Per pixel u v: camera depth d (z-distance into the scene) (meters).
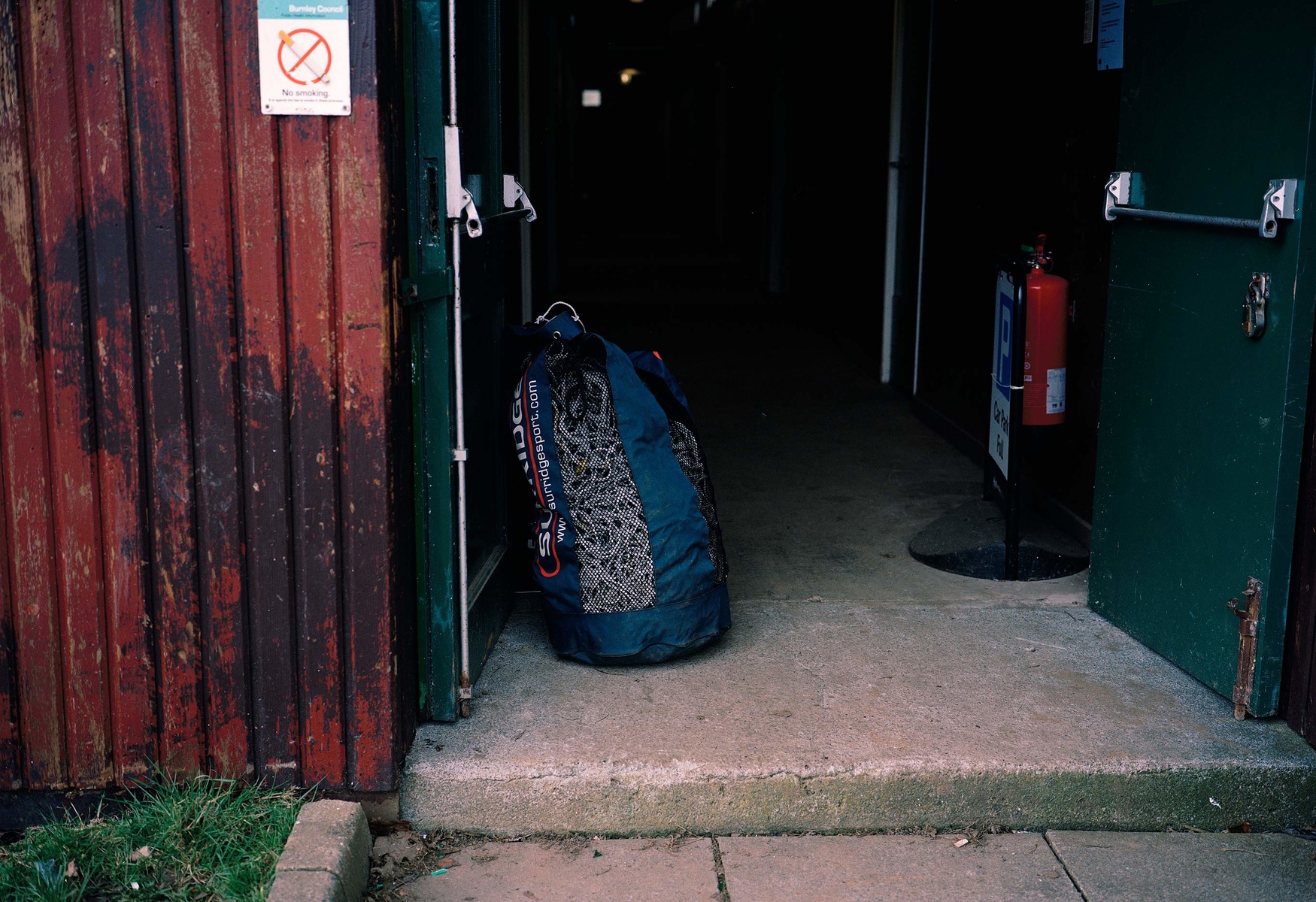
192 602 2.36
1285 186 2.44
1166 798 2.54
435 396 2.53
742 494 4.78
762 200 12.58
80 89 2.19
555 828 2.51
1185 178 2.84
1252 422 2.63
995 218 5.00
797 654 3.09
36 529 2.32
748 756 2.54
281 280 2.26
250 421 2.30
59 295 2.24
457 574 2.68
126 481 2.31
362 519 2.34
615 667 2.99
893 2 6.88
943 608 3.45
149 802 2.42
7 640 2.37
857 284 8.05
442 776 2.48
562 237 13.26
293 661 2.39
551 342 3.14
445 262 2.53
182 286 2.25
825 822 2.53
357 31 2.18
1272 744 2.61
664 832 2.52
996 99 5.00
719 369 7.73
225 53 2.19
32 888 2.13
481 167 2.98
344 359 2.28
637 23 22.89
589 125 24.47
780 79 11.55
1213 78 2.71
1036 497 4.36
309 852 2.21
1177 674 2.98
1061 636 3.22
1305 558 2.58
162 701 2.40
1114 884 2.35
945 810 2.54
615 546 2.92
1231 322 2.69
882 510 4.55
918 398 6.34
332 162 2.22
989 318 5.08
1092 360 3.88
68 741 2.41
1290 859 2.44
